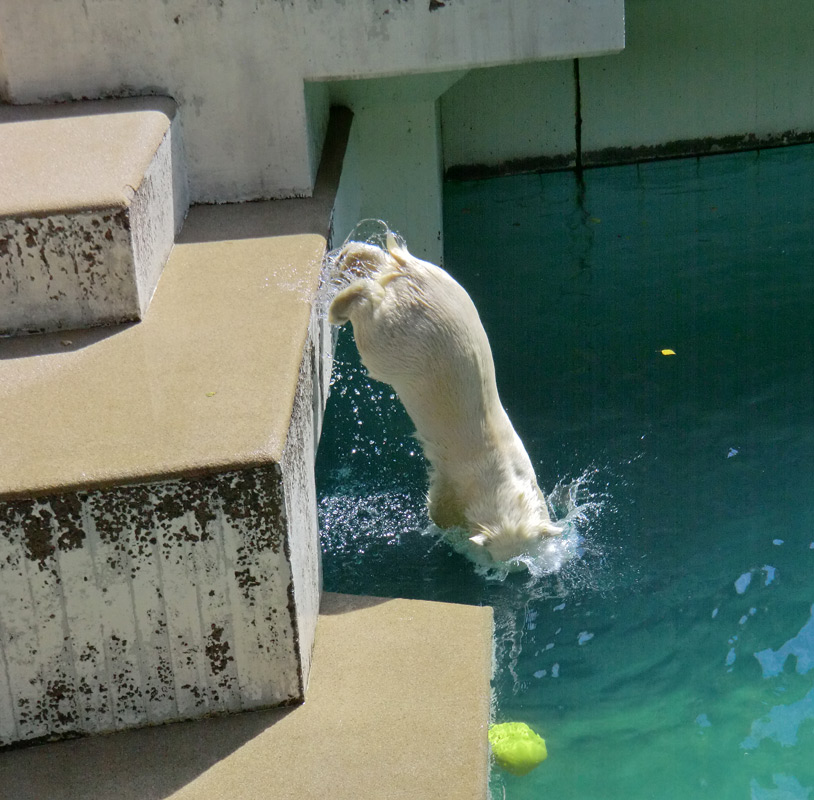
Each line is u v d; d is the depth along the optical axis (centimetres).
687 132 752
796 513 386
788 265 577
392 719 246
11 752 240
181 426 244
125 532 228
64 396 264
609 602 347
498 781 272
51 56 399
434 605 295
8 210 288
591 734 290
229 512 230
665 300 546
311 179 422
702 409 448
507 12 403
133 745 241
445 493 372
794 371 473
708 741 286
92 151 336
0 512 220
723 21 719
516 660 322
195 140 412
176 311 316
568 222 661
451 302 341
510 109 737
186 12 393
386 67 406
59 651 235
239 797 223
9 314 300
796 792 266
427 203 574
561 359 495
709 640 328
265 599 240
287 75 403
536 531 354
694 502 392
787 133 757
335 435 446
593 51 410
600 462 418
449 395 344
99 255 297
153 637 239
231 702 249
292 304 318
